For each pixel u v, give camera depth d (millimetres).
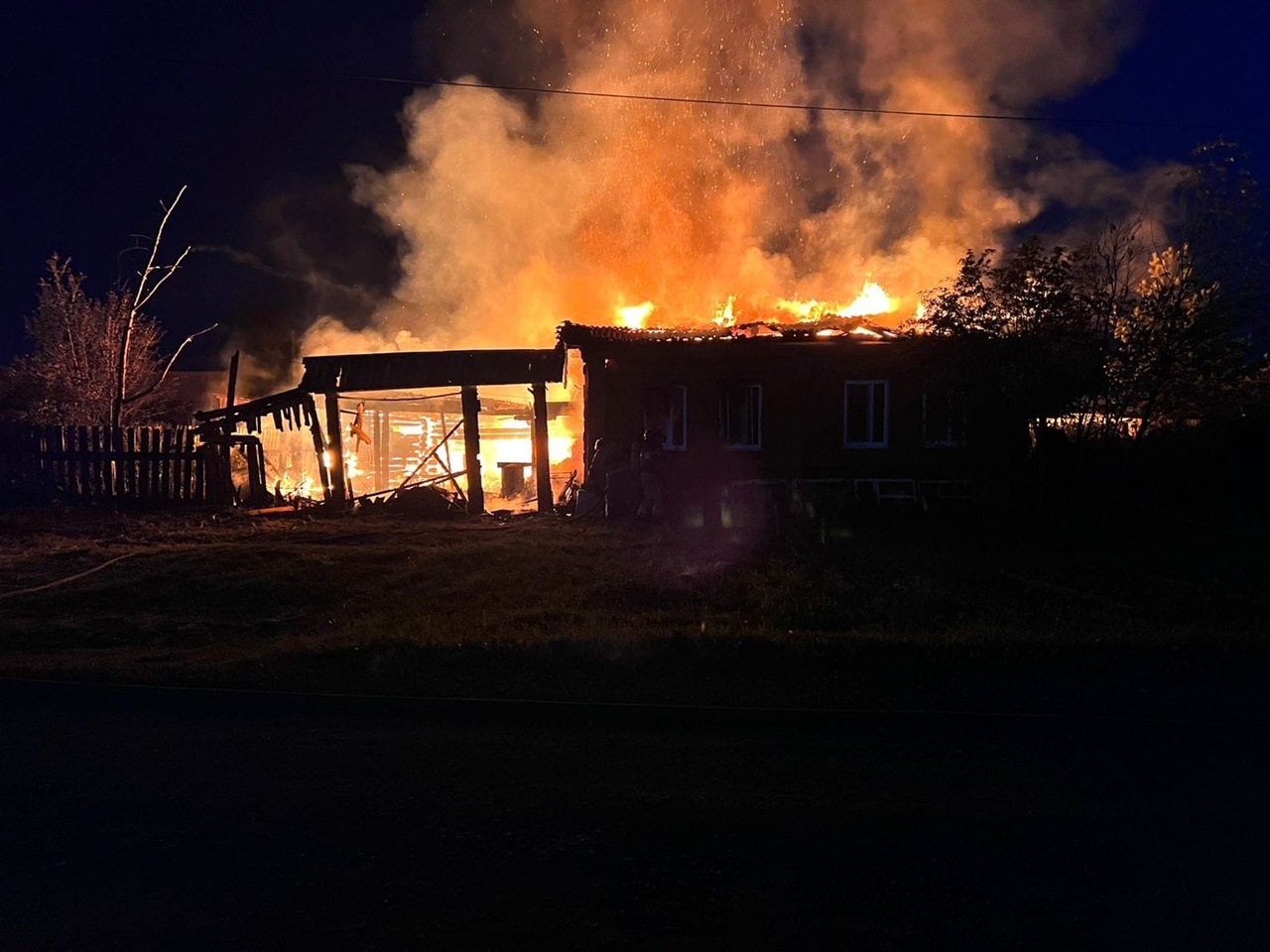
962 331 14234
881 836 4586
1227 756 5777
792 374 17875
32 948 3658
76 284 25922
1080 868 4223
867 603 10109
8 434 19453
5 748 6113
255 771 5629
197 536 15867
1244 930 3680
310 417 19516
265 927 3785
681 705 6918
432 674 7934
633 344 18094
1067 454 14414
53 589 11992
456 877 4199
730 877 4176
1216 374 14031
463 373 18953
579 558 13336
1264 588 10977
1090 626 8992
